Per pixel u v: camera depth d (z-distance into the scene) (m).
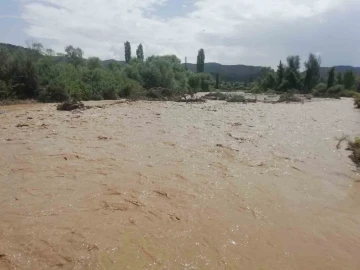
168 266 3.87
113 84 36.00
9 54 28.89
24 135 11.20
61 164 7.75
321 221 5.21
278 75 64.62
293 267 3.98
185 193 6.16
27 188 6.18
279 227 4.96
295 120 17.36
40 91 27.59
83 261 3.89
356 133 13.14
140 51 83.44
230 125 14.68
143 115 17.73
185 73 64.94
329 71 58.72
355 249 4.42
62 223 4.80
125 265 3.85
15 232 4.52
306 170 7.88
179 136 11.65
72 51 46.03
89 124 13.93
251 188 6.57
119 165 7.81
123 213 5.20
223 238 4.57
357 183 7.03
